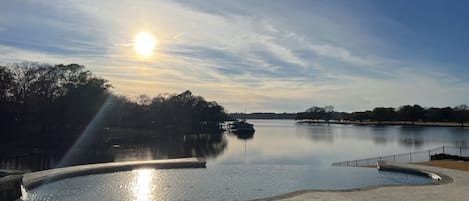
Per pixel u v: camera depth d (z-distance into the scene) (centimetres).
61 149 7250
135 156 6431
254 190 2758
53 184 2906
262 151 7444
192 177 3269
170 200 2438
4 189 2253
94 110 9688
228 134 13900
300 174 3428
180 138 11412
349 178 3231
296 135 13112
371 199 2147
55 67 9456
